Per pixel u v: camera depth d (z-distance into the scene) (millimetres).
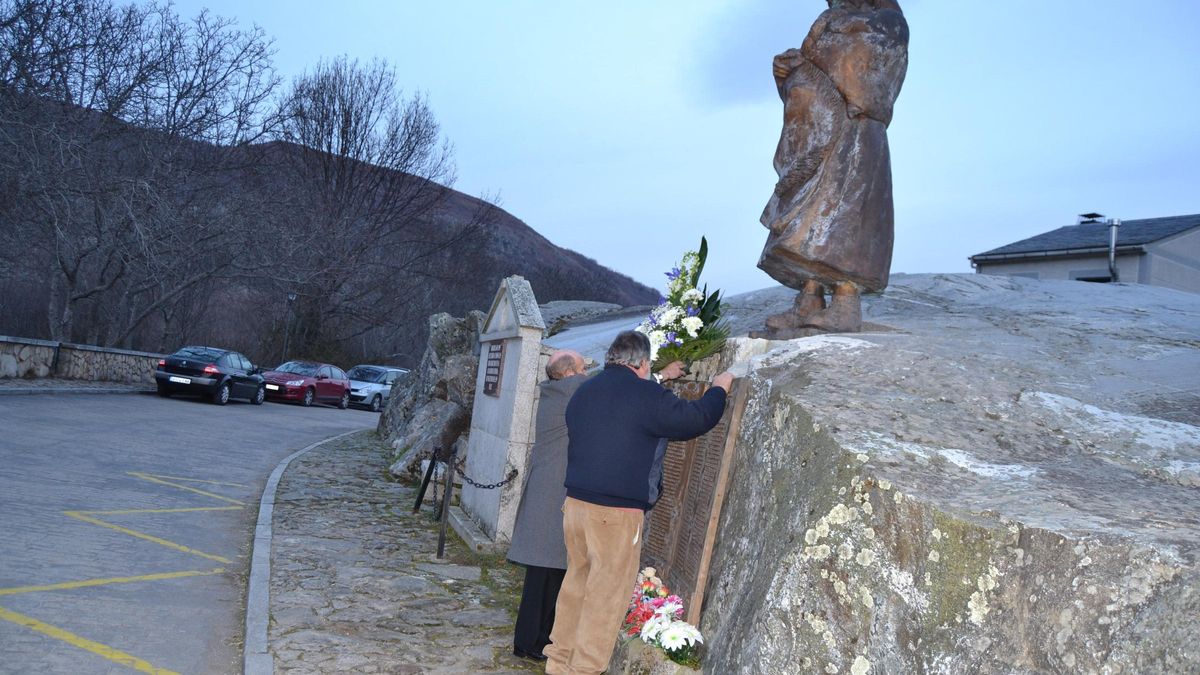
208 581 6715
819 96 5699
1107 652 2730
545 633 5457
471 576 7461
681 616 4730
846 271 5633
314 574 7047
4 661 4570
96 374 23906
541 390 5914
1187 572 2697
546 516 5500
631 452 4586
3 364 19469
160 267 23703
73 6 21781
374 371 36500
